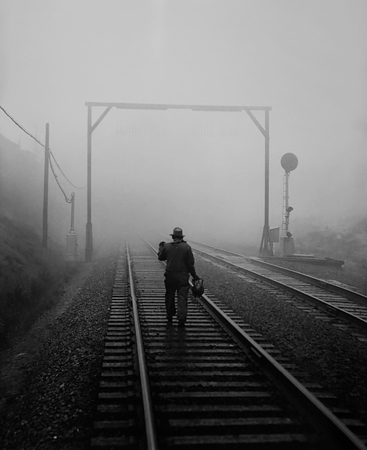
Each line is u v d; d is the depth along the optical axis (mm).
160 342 5941
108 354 5480
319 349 5793
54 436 3594
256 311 8102
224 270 14539
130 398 4121
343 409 3908
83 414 3908
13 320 7863
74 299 10094
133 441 3391
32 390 4703
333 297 9781
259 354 5160
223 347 5719
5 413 4273
